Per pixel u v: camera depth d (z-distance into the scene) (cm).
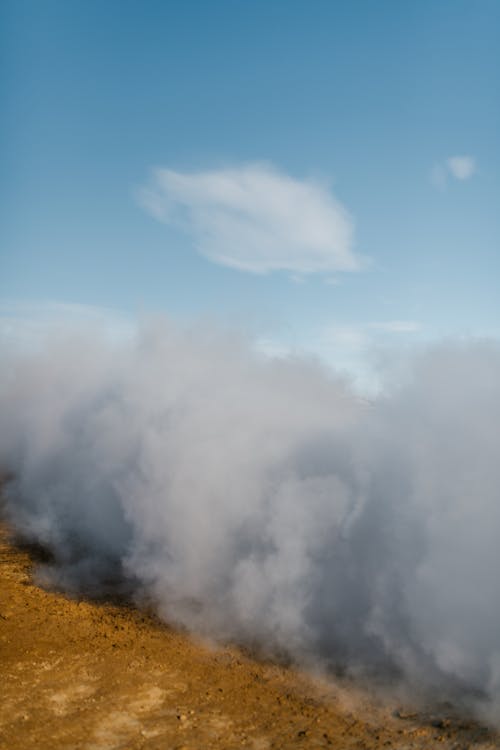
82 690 556
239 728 495
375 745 466
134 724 499
